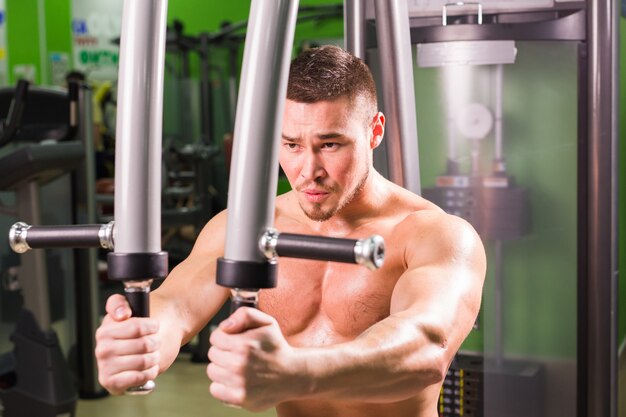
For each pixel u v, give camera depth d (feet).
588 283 7.85
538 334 8.03
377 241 2.32
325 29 22.29
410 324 3.30
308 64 3.74
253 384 2.46
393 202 4.58
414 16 7.92
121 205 2.45
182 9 25.40
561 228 7.91
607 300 7.82
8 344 12.50
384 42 5.12
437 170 8.16
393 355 3.06
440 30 7.83
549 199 7.91
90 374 13.41
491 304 8.10
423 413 4.44
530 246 8.00
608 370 7.88
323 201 3.81
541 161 7.89
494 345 8.07
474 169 8.05
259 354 2.46
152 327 2.69
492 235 8.07
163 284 4.32
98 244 2.61
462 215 8.12
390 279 4.36
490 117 7.94
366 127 3.89
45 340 11.27
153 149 2.44
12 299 12.42
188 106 24.61
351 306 4.42
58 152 11.39
